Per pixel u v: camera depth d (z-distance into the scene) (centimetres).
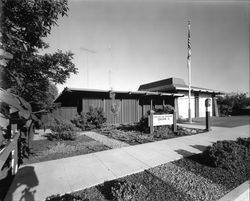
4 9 241
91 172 404
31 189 323
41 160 493
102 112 1150
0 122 179
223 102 2586
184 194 305
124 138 782
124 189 289
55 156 529
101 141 732
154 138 785
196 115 2041
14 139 280
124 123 1353
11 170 353
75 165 450
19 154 415
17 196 298
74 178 372
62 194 306
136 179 366
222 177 373
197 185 338
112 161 481
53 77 374
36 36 317
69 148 613
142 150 589
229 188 327
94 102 1274
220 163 422
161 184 343
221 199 289
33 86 350
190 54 1432
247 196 310
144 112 1545
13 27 274
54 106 373
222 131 967
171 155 532
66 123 792
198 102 2069
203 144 671
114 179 367
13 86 262
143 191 305
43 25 312
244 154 465
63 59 376
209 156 453
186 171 407
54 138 761
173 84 2153
